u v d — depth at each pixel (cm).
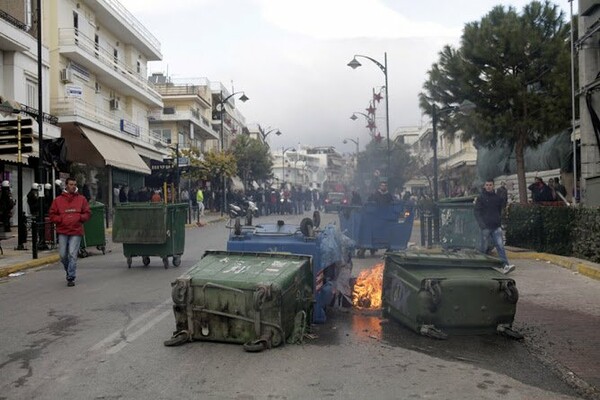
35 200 1919
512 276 1209
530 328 777
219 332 678
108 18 3594
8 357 651
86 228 1672
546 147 2919
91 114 3142
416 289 716
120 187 3378
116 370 598
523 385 555
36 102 2642
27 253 1689
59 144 1928
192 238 2303
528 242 1554
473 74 2375
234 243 818
